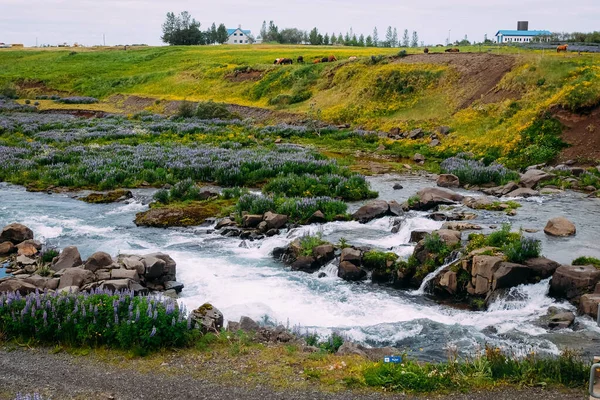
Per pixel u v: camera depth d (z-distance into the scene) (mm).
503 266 14852
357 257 17328
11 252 19047
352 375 10008
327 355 10992
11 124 51406
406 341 12492
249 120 56750
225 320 13633
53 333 11367
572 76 41094
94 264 16156
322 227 21547
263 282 16625
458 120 43500
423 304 15125
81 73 93750
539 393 9367
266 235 20938
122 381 9805
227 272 17469
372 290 16172
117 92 82062
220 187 29500
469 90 47625
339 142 44688
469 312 14414
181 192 26625
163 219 22969
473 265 15352
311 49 98062
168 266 16438
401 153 39875
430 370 10086
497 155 35625
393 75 53906
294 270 17812
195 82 77562
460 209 23234
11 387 9523
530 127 36188
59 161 34969
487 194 27156
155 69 90688
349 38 159875
